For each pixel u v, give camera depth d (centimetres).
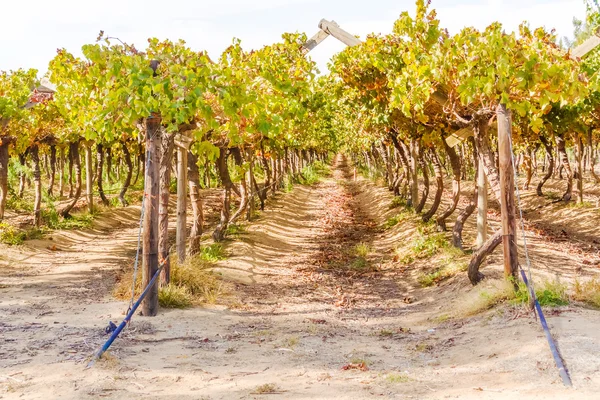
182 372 512
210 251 1327
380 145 2780
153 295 774
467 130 995
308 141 2922
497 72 746
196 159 1321
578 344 506
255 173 3644
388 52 1212
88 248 1560
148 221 785
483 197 1194
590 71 1224
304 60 1227
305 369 532
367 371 525
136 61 736
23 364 523
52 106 1580
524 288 702
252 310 875
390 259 1386
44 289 984
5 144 1644
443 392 445
